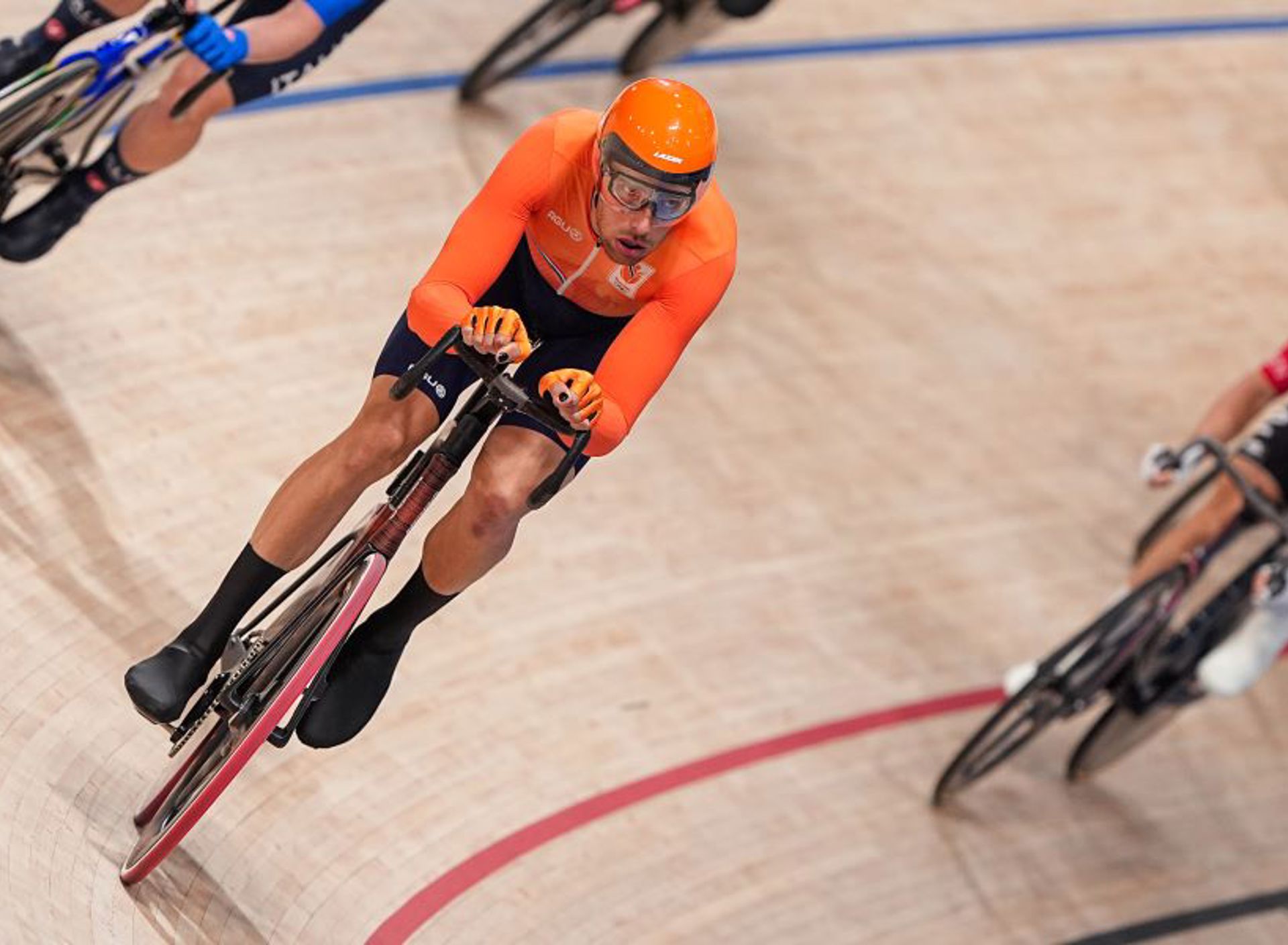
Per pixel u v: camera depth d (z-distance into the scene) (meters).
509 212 8.70
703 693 14.90
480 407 8.86
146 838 9.84
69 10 12.52
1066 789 16.16
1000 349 20.02
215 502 13.70
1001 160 22.89
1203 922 15.23
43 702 10.90
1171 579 14.43
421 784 12.82
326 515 9.19
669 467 16.75
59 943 8.55
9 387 13.38
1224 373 21.00
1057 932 14.55
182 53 12.38
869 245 20.64
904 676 16.06
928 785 15.27
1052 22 26.08
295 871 11.49
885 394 18.78
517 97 20.23
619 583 15.40
